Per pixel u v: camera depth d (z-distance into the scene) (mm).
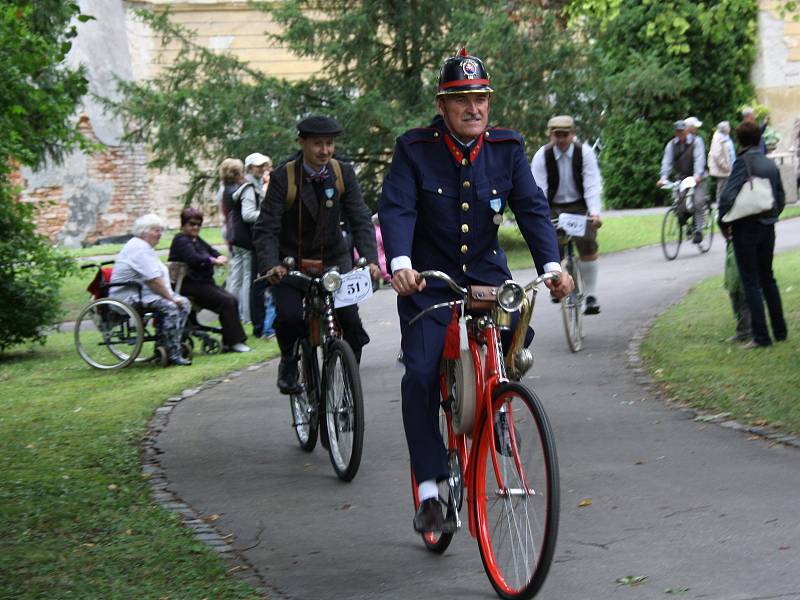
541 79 24172
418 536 6578
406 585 5758
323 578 5918
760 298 11805
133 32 36469
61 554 6352
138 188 37844
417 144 5773
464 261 5777
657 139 36062
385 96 24406
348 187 8789
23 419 10703
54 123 14031
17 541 6652
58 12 19781
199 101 24172
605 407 9773
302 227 8688
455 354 5625
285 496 7594
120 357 14258
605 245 25578
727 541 6129
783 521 6426
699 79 35656
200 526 6914
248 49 35156
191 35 25609
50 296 16266
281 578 5945
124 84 25000
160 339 13953
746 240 11750
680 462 7832
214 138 24703
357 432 7734
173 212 39281
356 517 7023
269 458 8734
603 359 12086
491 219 5754
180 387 12070
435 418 5777
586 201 12922
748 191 11633
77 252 32156
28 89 12938
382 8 24031
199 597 5617
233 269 16438
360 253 8734
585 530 6453
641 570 5742
